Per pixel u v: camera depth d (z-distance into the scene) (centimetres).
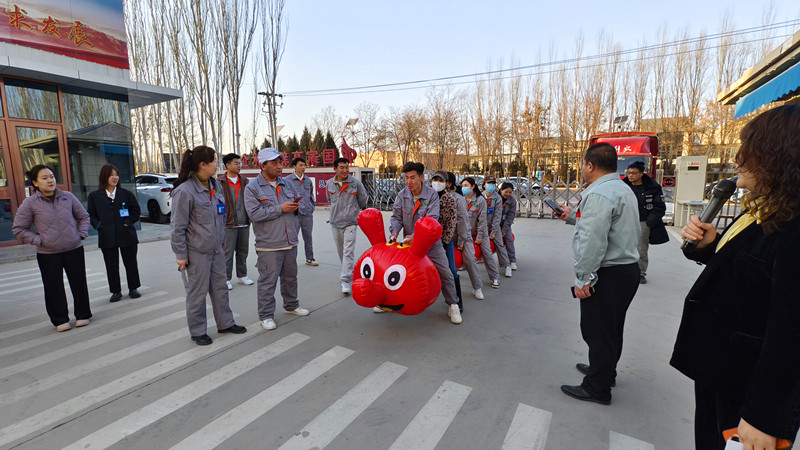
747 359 134
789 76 454
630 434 235
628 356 335
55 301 396
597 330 260
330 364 326
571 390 277
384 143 3120
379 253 373
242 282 573
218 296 382
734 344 136
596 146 258
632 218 250
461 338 375
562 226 1099
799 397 112
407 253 367
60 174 884
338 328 402
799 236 113
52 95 867
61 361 335
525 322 414
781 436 113
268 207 391
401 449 225
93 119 938
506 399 273
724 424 146
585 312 266
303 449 225
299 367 322
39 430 243
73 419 254
